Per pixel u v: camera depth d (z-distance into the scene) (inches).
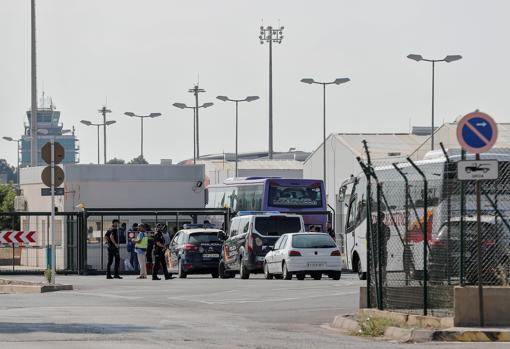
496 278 2096.5
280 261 4035.4
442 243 2150.6
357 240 4106.8
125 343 1674.5
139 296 3004.4
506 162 2369.6
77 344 1648.6
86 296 3002.0
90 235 5930.1
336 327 2038.6
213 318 2224.4
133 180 6181.1
